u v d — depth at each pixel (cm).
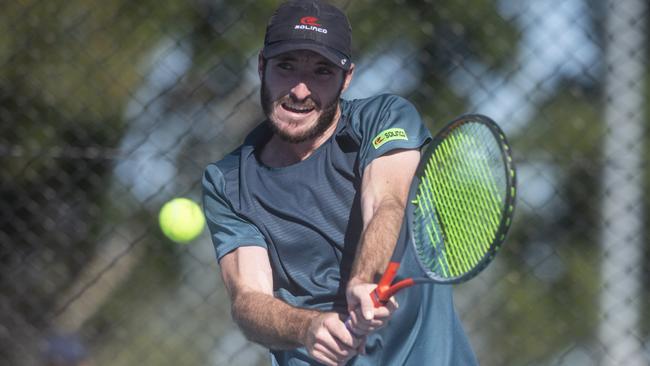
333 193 945
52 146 1780
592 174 1723
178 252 1819
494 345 1838
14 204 1720
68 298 1744
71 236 1722
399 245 853
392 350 955
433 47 1775
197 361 1759
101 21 1927
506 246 1966
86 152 1530
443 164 888
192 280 1817
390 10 1809
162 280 1814
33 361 1702
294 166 956
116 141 1797
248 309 907
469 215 872
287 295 974
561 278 1945
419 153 938
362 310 812
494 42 1812
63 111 1823
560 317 1920
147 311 1809
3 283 1697
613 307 1748
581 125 1953
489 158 859
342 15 934
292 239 955
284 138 928
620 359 1730
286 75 920
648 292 1786
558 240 1950
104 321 1788
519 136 1977
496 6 1817
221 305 1798
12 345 1692
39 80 1828
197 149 1667
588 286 1912
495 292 1911
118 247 1777
